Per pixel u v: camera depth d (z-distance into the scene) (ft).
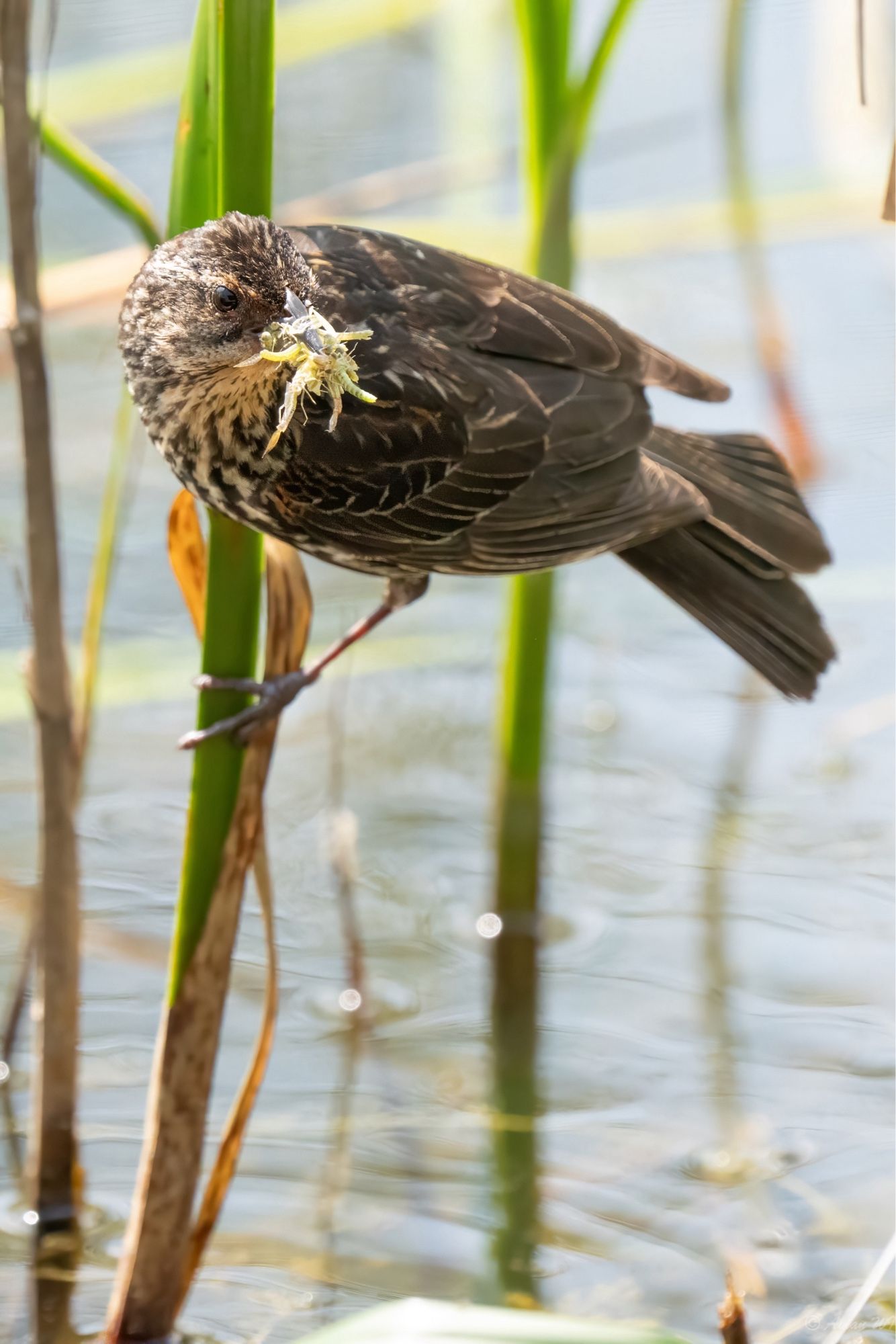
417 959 31.30
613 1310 23.95
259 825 21.09
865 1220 25.57
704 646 39.34
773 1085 28.40
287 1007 29.84
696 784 35.47
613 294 45.98
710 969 30.94
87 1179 26.12
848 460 40.06
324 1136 27.25
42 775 23.38
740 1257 24.90
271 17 18.90
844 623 39.19
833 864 33.40
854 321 43.62
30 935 27.94
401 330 22.85
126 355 22.27
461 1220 25.71
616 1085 28.50
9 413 40.65
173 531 22.50
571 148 26.81
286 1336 23.21
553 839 34.04
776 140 46.09
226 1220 25.54
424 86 47.80
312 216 38.14
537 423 23.22
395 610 25.26
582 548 23.47
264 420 22.11
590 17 46.34
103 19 43.68
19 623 35.65
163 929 30.78
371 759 35.65
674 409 41.81
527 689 31.01
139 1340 22.43
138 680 34.76
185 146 20.93
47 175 44.45
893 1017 29.73
